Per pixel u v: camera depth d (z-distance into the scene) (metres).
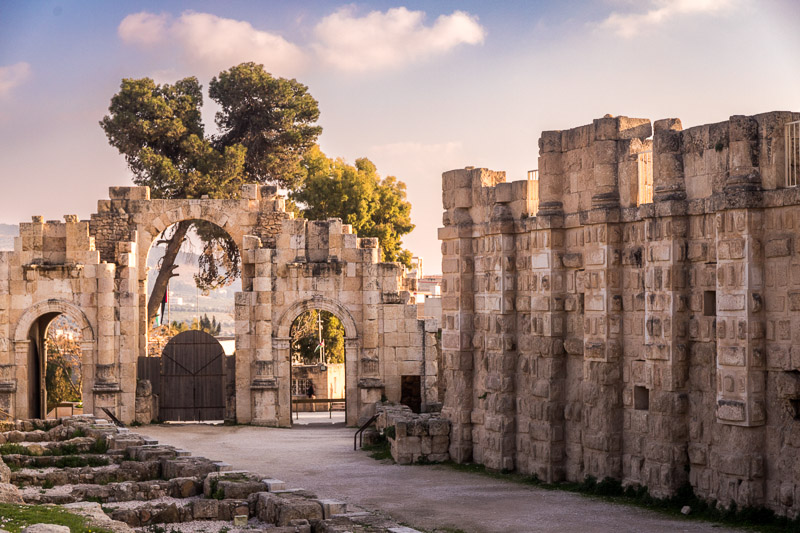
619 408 30.41
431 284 100.00
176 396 57.53
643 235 29.56
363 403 55.72
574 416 32.12
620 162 30.89
